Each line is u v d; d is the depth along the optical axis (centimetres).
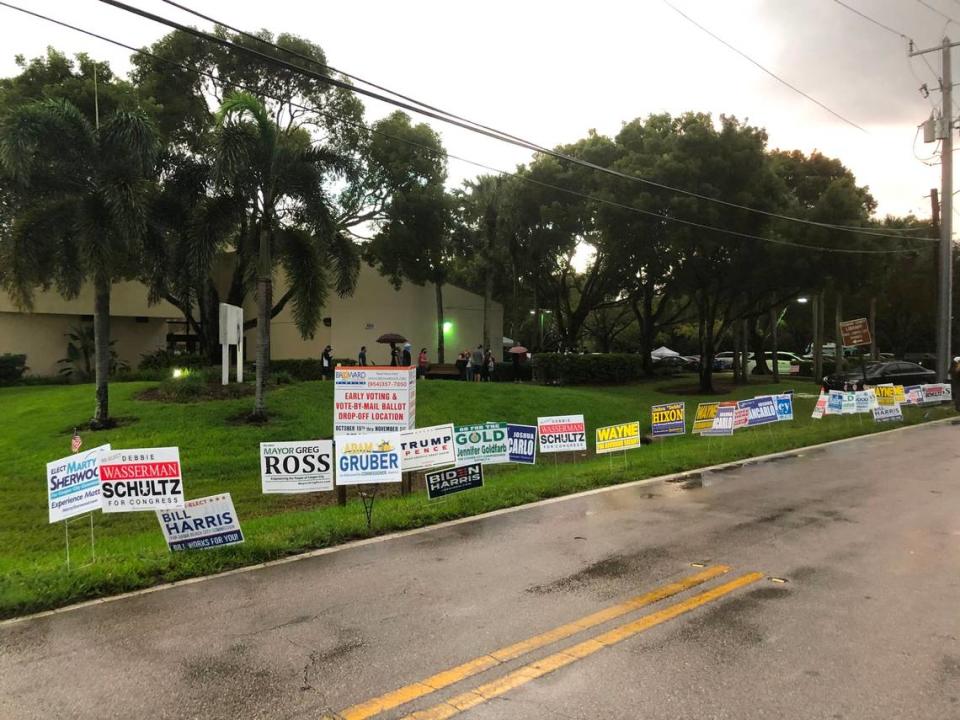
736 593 546
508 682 400
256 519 954
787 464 1224
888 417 1877
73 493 657
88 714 368
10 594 539
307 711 370
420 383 2244
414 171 2900
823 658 426
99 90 1941
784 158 3084
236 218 1658
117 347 3284
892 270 3225
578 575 601
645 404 2419
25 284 1493
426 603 536
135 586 582
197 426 1571
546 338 5372
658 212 2386
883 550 666
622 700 376
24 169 1359
